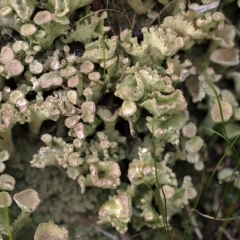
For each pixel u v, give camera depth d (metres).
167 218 0.23
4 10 0.21
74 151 0.22
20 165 0.23
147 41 0.22
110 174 0.22
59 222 0.23
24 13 0.21
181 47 0.22
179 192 0.23
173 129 0.22
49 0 0.22
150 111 0.22
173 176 0.22
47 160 0.22
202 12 0.22
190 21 0.22
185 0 0.23
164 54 0.22
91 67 0.22
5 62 0.21
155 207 0.23
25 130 0.23
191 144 0.23
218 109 0.23
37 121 0.22
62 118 0.22
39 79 0.22
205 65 0.24
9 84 0.22
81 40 0.22
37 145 0.23
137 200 0.23
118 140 0.23
